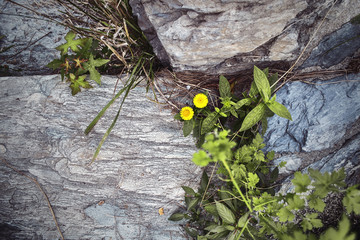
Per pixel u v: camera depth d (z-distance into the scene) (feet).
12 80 1.78
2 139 1.74
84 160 1.75
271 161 1.69
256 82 1.51
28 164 1.74
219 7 1.42
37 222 1.71
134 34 1.81
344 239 1.04
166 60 1.75
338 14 1.48
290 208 1.32
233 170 1.56
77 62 1.65
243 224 1.44
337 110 1.62
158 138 1.78
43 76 1.79
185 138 1.78
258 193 1.53
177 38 1.54
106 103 1.78
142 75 1.82
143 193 1.75
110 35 1.82
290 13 1.45
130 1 1.58
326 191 1.27
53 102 1.77
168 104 1.79
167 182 1.76
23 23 2.12
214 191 1.73
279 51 1.61
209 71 1.74
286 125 1.68
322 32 1.55
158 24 1.52
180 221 1.74
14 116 1.76
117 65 1.83
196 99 1.62
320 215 1.62
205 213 1.74
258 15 1.44
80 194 1.74
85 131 1.69
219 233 1.54
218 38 1.52
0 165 1.73
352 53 1.59
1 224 1.70
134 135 1.78
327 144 1.63
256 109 1.53
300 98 1.67
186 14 1.47
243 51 1.60
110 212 1.73
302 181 1.29
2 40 2.09
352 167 1.58
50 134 1.76
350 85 1.61
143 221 1.73
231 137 1.75
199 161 1.13
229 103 1.62
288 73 1.70
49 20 2.12
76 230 1.72
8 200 1.71
